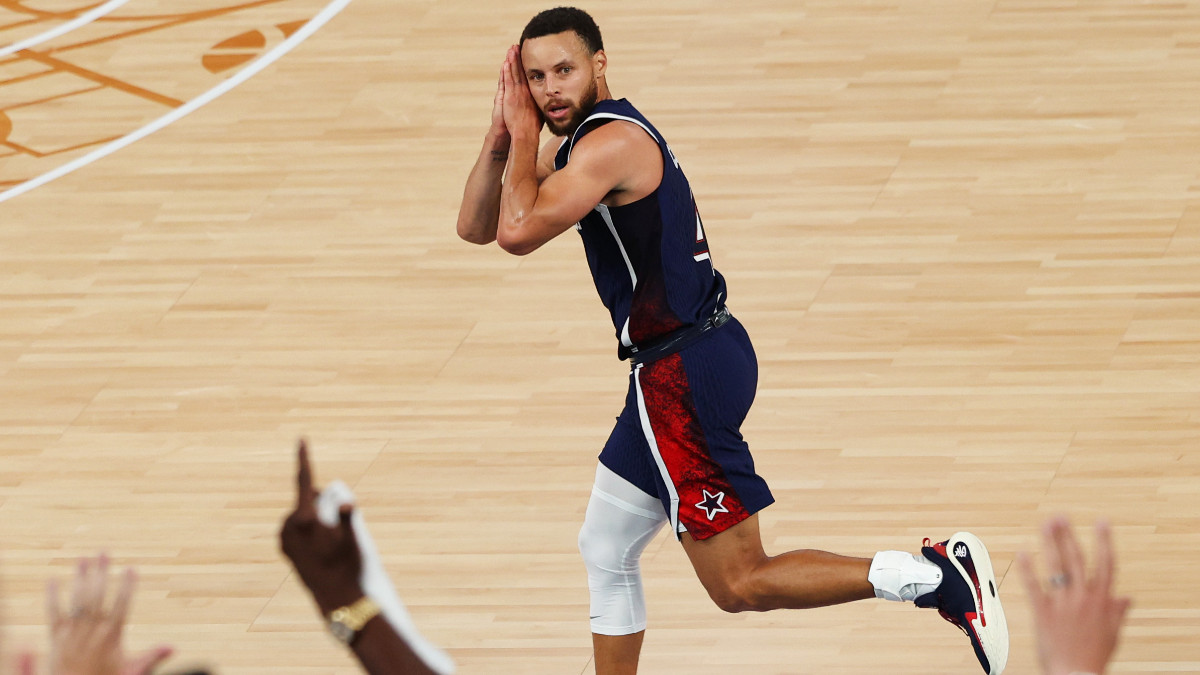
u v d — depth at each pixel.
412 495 16.58
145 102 26.92
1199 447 16.19
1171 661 13.20
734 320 12.28
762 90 25.42
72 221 23.19
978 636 11.34
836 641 13.92
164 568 15.73
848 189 22.19
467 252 21.59
